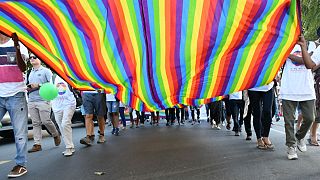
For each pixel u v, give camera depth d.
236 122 9.21
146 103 5.05
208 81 4.54
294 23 4.05
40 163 6.18
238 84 4.59
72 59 4.51
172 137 9.44
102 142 8.85
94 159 6.40
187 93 4.74
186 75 4.46
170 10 3.79
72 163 6.08
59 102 7.02
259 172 4.94
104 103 8.67
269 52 4.27
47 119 7.63
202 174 4.97
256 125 6.88
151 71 4.40
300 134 5.83
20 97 5.29
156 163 5.82
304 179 4.49
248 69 4.41
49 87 5.36
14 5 3.81
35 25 4.19
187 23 3.92
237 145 7.43
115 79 4.68
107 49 4.25
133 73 4.49
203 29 3.99
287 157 5.85
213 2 3.80
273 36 4.16
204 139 8.66
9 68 5.20
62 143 8.84
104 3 3.72
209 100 6.75
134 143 8.48
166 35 4.01
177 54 4.21
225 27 4.00
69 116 7.00
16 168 5.27
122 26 3.97
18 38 4.49
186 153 6.68
